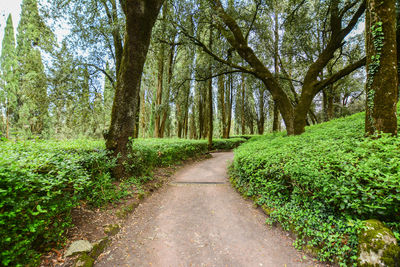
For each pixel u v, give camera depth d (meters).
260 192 4.39
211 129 16.94
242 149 7.25
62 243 2.58
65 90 8.27
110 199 4.08
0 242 1.83
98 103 9.69
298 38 12.41
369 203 2.37
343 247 2.30
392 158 2.70
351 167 2.65
